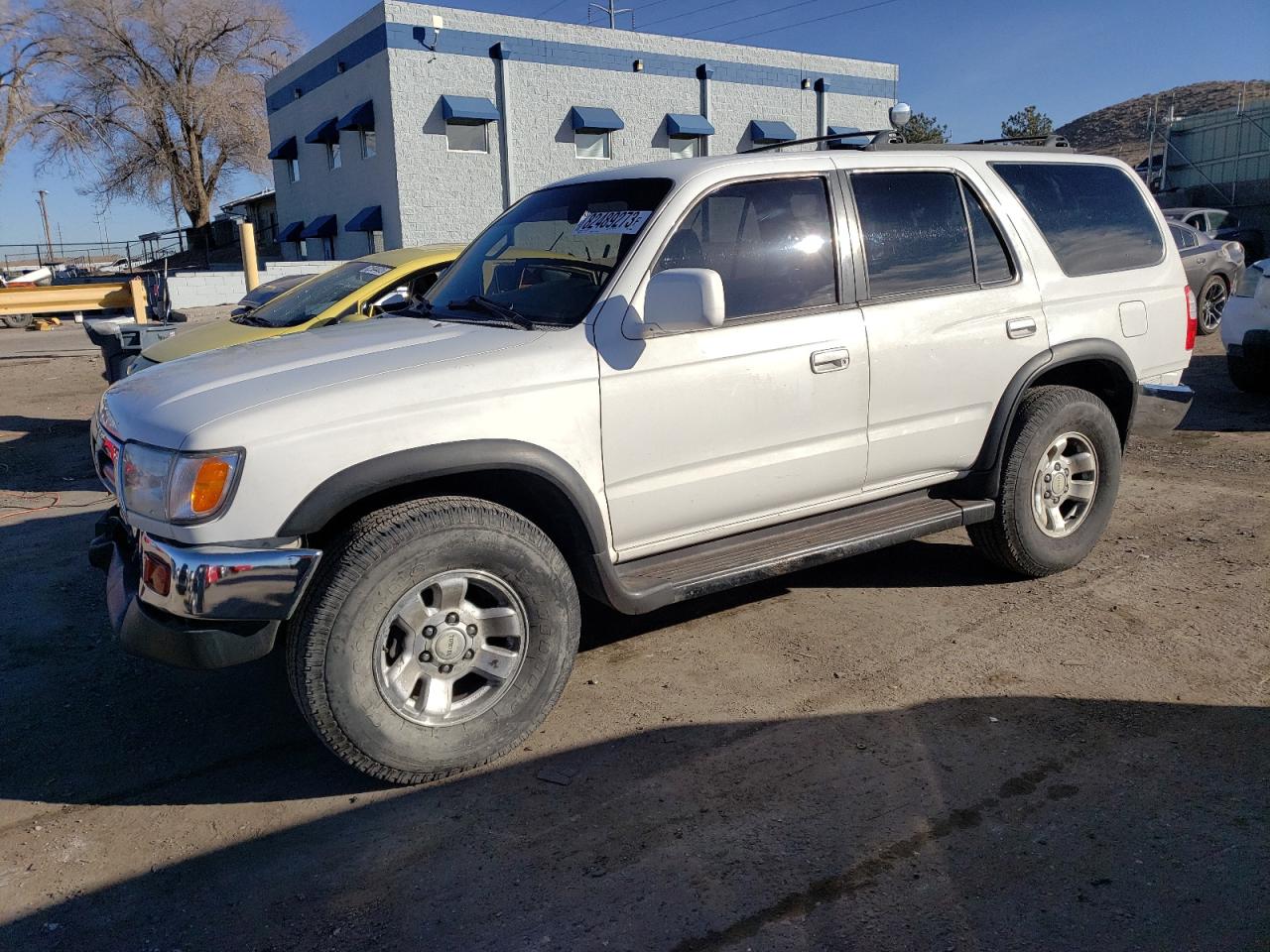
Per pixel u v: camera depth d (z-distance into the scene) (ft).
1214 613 14.19
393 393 9.99
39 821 10.24
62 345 63.41
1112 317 15.43
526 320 11.51
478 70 85.66
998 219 14.48
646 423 11.32
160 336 28.84
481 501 10.46
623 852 9.27
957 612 14.65
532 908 8.55
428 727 10.31
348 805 10.32
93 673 13.74
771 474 12.48
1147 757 10.52
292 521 9.49
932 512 14.08
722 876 8.86
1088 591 15.23
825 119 105.19
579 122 88.84
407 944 8.19
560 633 10.96
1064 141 16.58
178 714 12.51
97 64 124.98
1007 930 8.03
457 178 86.58
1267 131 84.07
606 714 11.98
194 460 9.31
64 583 17.37
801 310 12.46
